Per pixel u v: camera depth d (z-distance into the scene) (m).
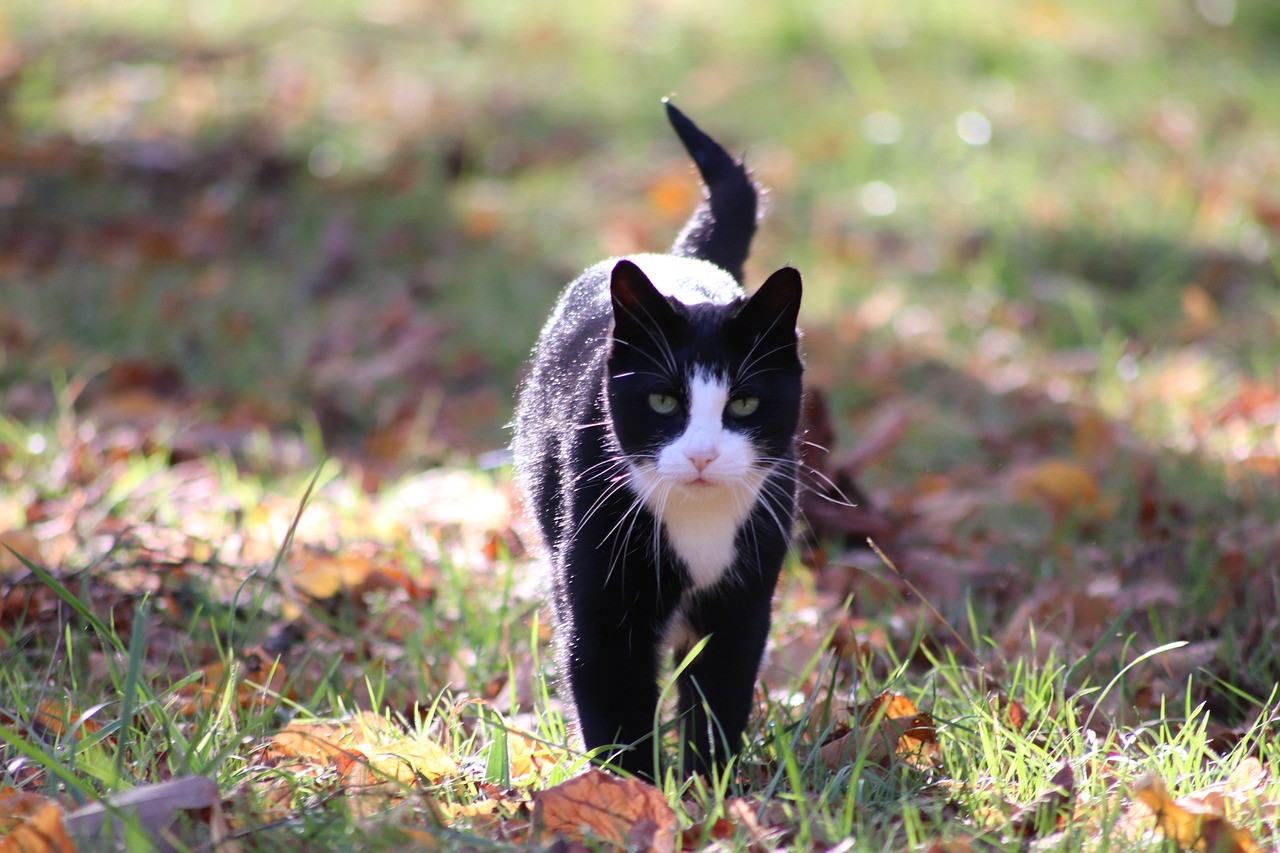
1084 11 17.75
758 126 13.91
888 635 5.71
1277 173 12.72
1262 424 8.10
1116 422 8.09
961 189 12.31
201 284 10.23
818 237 11.29
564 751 4.51
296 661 5.55
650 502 4.62
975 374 9.10
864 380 8.91
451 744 4.70
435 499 7.18
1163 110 14.48
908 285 10.52
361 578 6.15
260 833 3.79
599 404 4.77
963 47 16.20
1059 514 7.00
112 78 14.24
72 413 8.27
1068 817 3.95
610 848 3.88
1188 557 6.29
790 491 4.89
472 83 14.86
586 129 13.82
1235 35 17.70
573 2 17.44
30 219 11.29
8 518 6.57
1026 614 5.84
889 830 3.98
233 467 7.51
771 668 5.57
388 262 11.03
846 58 15.82
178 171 12.31
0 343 9.16
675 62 15.80
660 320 4.62
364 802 4.10
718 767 4.65
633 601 4.64
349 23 16.47
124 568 5.79
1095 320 9.85
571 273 10.77
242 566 6.07
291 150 12.88
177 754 4.22
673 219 11.61
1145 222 11.45
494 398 8.64
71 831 3.63
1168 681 5.29
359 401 8.76
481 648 5.50
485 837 3.92
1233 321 9.87
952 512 7.10
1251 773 4.28
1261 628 5.61
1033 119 14.08
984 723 4.55
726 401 4.60
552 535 4.98
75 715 4.55
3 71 13.74
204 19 16.31
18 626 5.37
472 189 12.57
